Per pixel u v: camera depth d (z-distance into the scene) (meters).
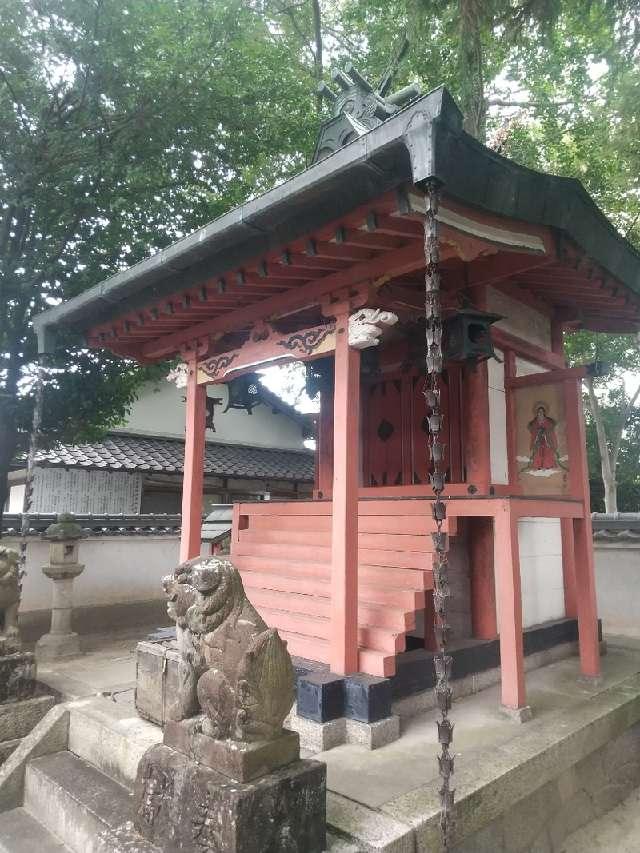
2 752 4.86
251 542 6.88
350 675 4.36
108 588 9.23
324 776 3.01
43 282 7.62
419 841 3.06
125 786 4.05
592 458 20.45
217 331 6.25
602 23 8.02
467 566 5.71
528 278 5.82
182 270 5.03
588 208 4.33
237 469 16.33
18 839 3.94
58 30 7.06
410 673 4.71
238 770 2.79
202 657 3.18
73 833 3.75
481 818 3.44
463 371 6.07
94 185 7.62
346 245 4.22
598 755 4.75
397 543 5.22
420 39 8.43
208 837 2.73
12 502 14.76
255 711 2.91
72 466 12.62
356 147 3.30
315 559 5.89
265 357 5.69
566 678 5.78
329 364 7.18
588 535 5.73
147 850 2.98
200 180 8.75
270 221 4.05
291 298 5.28
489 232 3.86
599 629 6.97
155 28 7.65
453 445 6.12
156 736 4.20
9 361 7.48
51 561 7.32
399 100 4.96
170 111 7.73
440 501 3.08
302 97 9.67
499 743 4.12
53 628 7.21
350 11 11.50
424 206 3.47
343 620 4.45
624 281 5.37
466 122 9.23
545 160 12.45
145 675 4.64
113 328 6.44
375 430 7.05
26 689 5.23
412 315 5.51
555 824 4.16
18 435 7.90
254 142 8.81
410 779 3.57
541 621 6.53
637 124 8.83
